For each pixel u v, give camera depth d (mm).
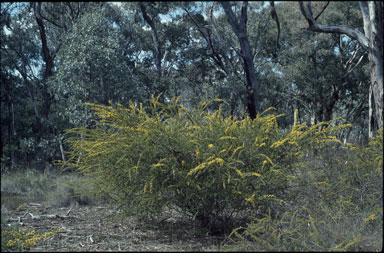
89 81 13875
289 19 19156
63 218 6297
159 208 4965
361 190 4836
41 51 20125
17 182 9898
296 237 4148
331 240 3953
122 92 14422
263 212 4824
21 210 7117
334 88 21938
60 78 13812
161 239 4879
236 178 4672
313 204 4754
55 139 15711
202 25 17938
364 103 23000
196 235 5047
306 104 24719
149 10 17578
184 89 21297
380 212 4223
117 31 18734
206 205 4922
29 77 19219
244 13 10578
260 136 4879
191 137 4875
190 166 4742
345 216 4359
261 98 22578
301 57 20719
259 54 21406
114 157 4980
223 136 4793
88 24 14086
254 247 3990
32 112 22203
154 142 4793
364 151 4957
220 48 17906
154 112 5281
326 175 5031
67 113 13875
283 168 4910
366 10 6723
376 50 5363
